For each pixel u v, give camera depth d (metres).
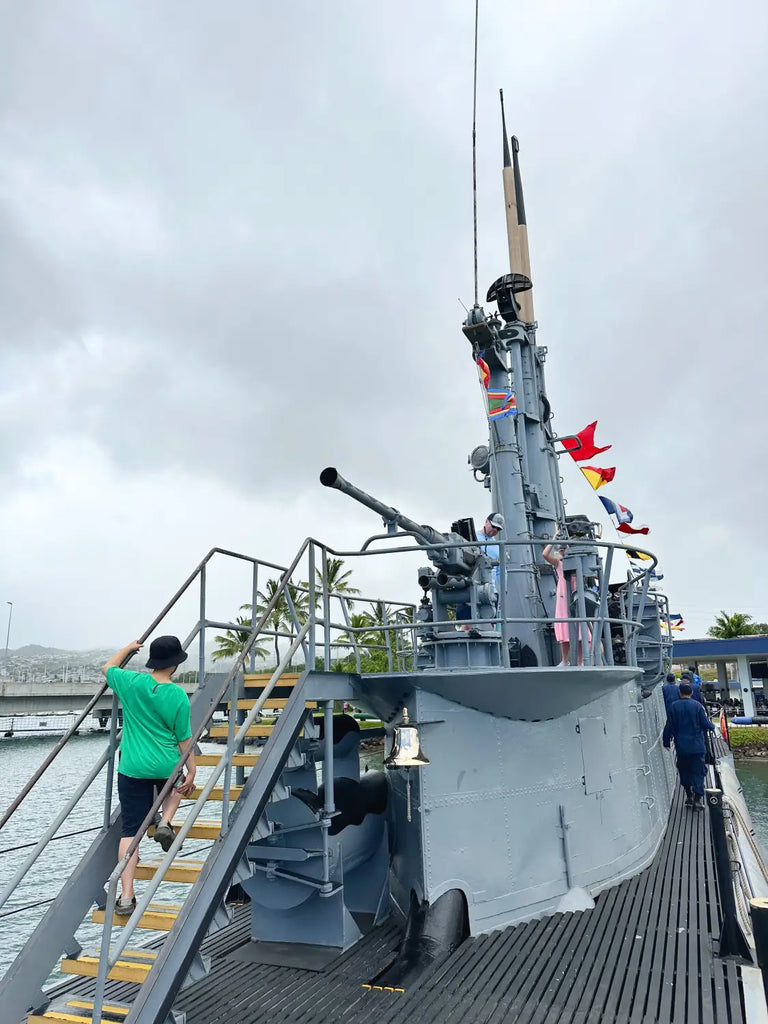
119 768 4.80
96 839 4.92
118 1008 4.16
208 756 5.53
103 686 5.04
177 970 4.21
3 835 19.45
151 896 4.12
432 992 5.12
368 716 8.29
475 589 7.45
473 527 7.60
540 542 6.68
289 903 6.29
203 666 6.38
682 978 5.17
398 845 6.88
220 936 6.75
